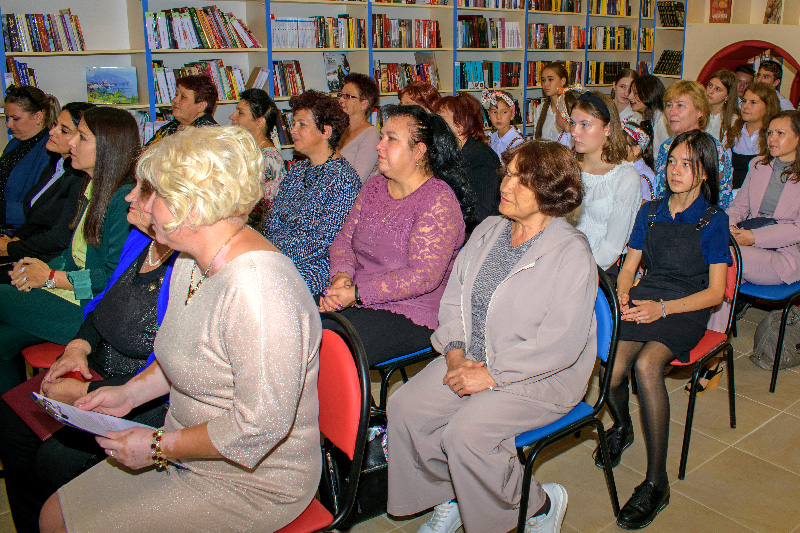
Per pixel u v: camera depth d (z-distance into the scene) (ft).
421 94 12.75
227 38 17.51
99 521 4.18
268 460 4.37
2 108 14.79
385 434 6.13
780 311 10.52
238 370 4.00
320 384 5.07
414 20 20.83
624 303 7.70
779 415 9.07
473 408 5.70
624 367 7.64
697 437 8.52
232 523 4.33
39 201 9.53
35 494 5.65
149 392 5.23
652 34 27.94
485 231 6.66
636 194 8.67
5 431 5.81
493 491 5.63
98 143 6.84
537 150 5.79
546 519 6.17
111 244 6.98
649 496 6.95
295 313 4.08
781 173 10.63
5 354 7.41
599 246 8.87
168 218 4.01
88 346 6.26
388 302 7.07
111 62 16.98
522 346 5.84
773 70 19.11
